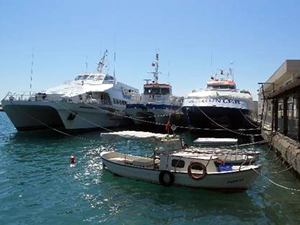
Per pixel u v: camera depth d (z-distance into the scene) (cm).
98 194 1522
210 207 1350
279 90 2167
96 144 3172
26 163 2223
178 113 4159
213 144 2795
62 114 3662
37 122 4188
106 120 4356
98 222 1195
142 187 1625
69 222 1191
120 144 3209
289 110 3375
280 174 1875
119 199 1452
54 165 2158
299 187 1616
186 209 1331
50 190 1581
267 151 2723
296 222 1185
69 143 3209
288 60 2391
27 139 3478
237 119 3272
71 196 1491
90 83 4462
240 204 1385
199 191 1557
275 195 1498
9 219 1215
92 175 1873
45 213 1279
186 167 1612
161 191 1560
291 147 1830
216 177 1522
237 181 1523
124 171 1797
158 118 4375
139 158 1984
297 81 1575
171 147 1805
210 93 3419
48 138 3559
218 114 3222
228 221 1204
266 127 3603
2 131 4428
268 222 1189
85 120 3972
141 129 4691
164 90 4831
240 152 1947
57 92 3969
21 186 1645
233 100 3278
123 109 4494
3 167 2092
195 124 3453
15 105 3650
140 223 1188
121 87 4800
